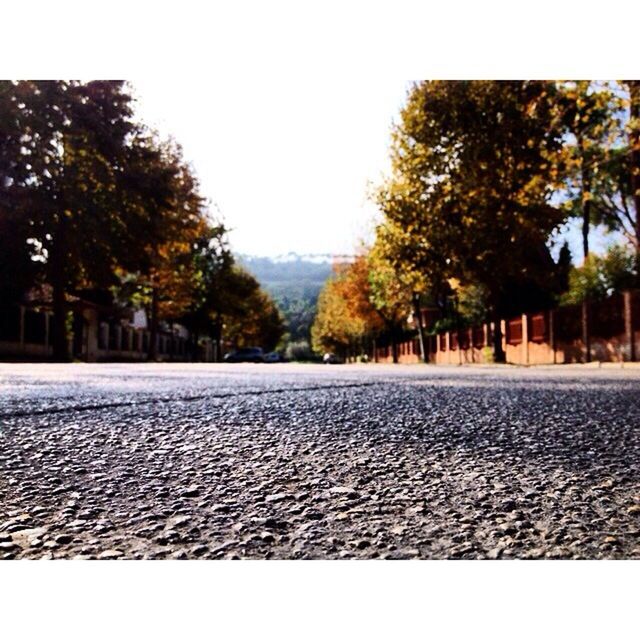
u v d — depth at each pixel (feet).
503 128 73.72
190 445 10.27
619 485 7.65
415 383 28.68
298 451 9.84
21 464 8.59
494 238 84.33
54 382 27.76
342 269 217.77
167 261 135.85
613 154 64.13
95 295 143.23
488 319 114.73
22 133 87.56
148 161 103.71
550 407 16.94
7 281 96.53
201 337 293.84
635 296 68.33
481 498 6.93
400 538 5.49
